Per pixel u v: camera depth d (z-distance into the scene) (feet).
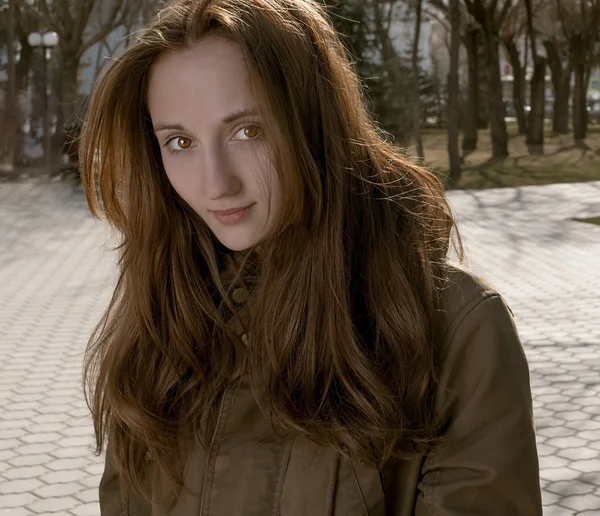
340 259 3.78
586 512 13.75
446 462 3.73
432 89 126.41
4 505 14.40
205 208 3.74
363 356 3.76
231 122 3.58
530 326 25.90
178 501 4.19
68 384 20.90
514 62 137.90
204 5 3.60
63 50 92.94
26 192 69.97
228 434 4.06
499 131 99.91
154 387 4.31
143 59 3.72
